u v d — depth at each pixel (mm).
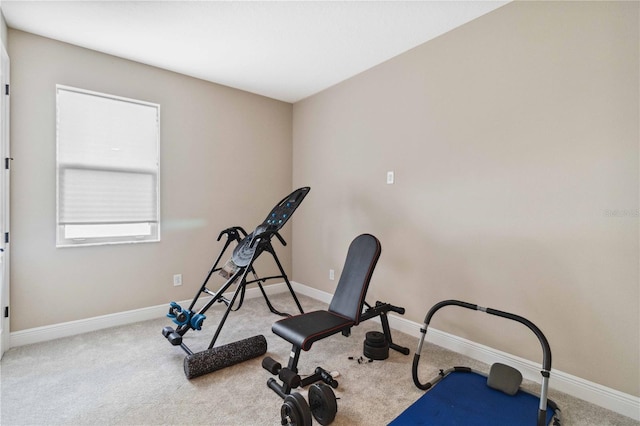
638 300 1755
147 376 2143
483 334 2389
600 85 1858
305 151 4094
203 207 3549
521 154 2180
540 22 2084
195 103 3473
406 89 2906
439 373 2193
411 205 2881
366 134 3293
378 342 2404
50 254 2699
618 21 1796
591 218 1900
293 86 3711
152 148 3227
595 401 1883
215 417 1745
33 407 1817
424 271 2777
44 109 2652
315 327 2078
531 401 1893
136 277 3133
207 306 2502
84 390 1980
